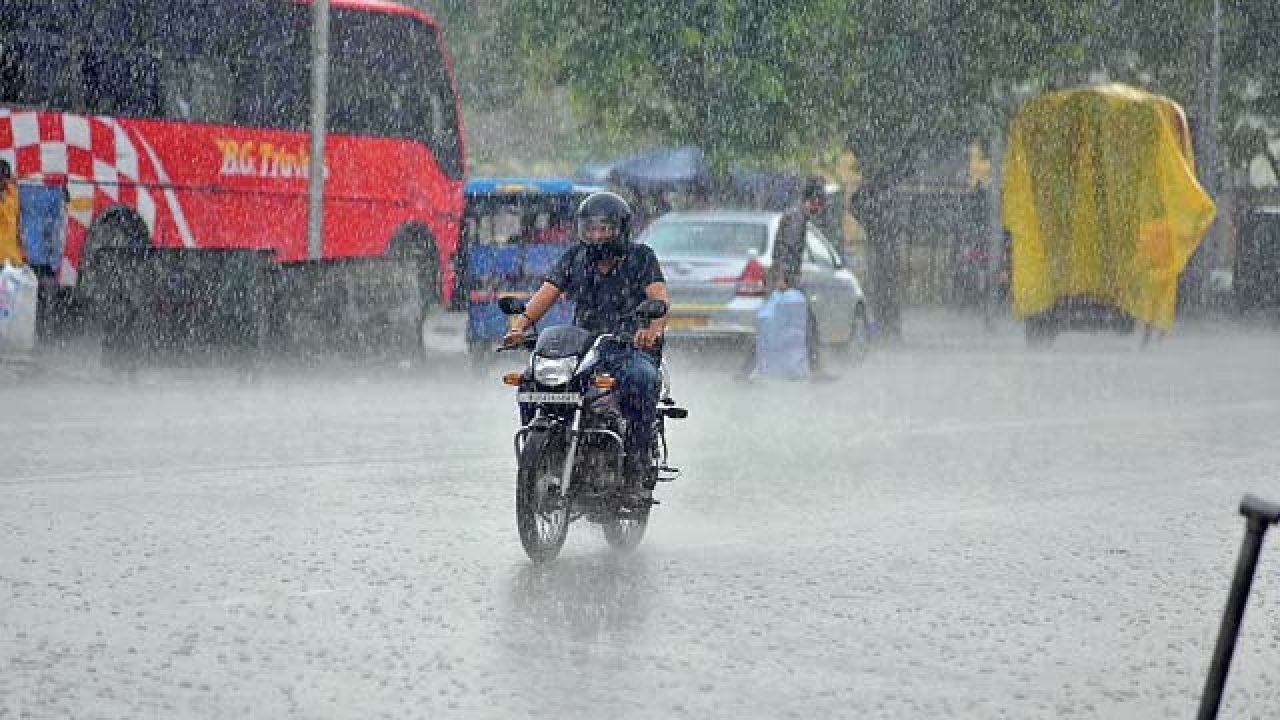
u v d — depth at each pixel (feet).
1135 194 225.76
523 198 194.80
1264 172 411.54
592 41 240.53
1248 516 36.42
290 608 61.93
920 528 82.23
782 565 72.08
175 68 188.65
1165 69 288.92
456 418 127.95
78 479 93.86
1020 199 228.43
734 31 236.43
